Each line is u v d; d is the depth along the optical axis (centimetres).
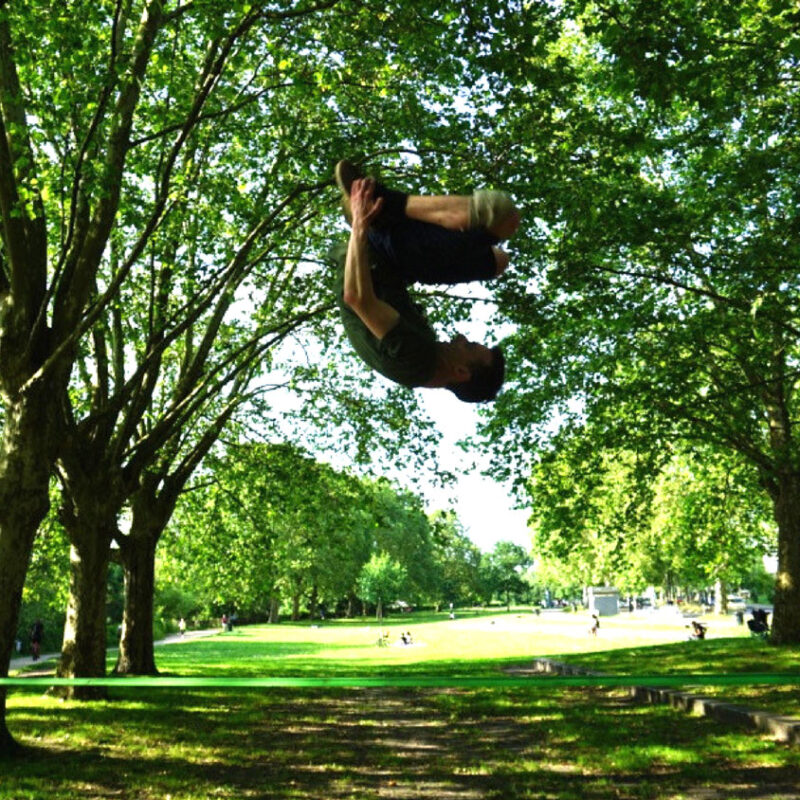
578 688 2019
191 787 981
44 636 5125
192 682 556
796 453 1880
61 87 1225
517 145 1419
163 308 1753
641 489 2277
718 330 1658
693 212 1572
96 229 1209
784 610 2367
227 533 2483
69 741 1257
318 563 7019
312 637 5956
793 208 1550
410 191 1475
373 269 314
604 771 1072
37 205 1185
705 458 2475
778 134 1551
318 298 1920
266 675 2403
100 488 1681
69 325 1210
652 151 1321
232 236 1711
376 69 1501
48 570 2683
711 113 1430
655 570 5447
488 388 333
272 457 2344
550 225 1452
